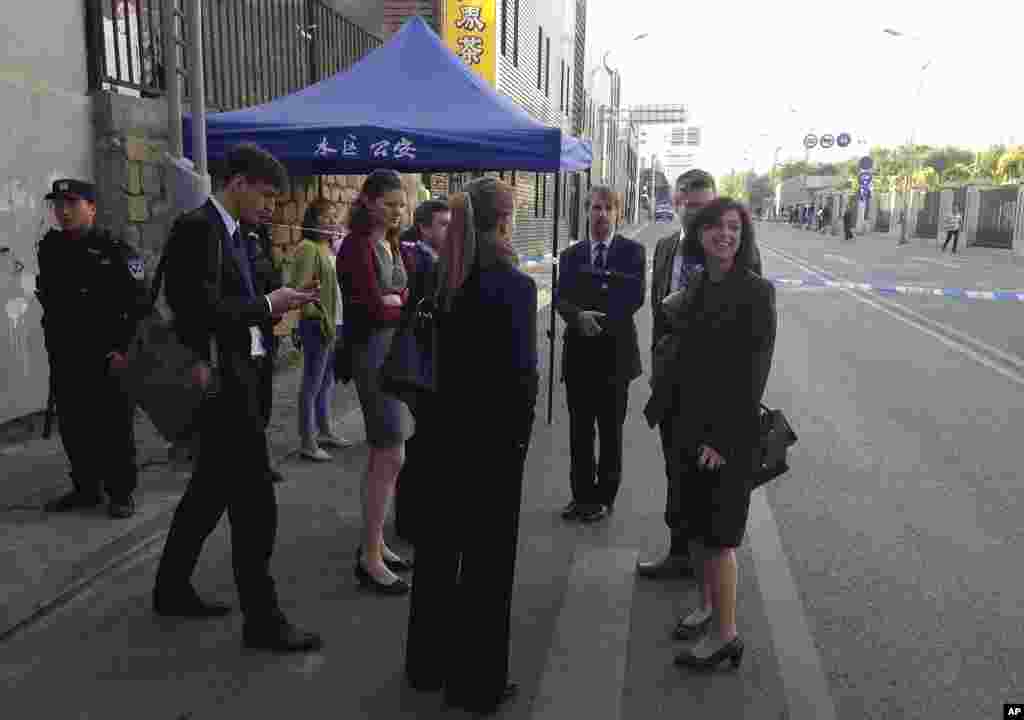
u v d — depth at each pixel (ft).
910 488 18.48
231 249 11.03
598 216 15.70
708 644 11.23
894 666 11.34
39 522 14.92
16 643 11.56
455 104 21.85
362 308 12.70
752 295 10.46
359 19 49.03
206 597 12.98
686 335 10.95
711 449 10.62
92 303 14.70
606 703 10.43
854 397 27.14
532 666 11.28
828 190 249.14
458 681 10.15
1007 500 17.78
